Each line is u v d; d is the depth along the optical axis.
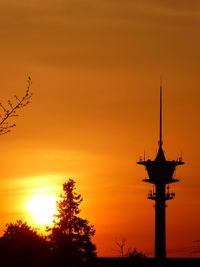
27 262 154.25
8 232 161.88
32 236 161.62
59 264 174.38
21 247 156.25
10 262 151.50
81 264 189.62
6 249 152.75
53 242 197.88
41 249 160.50
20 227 162.62
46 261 162.50
